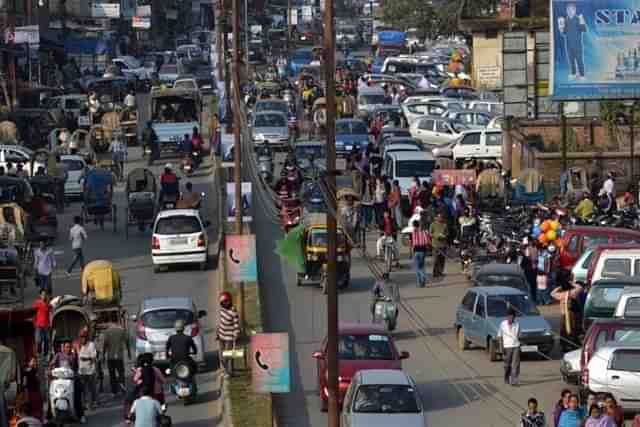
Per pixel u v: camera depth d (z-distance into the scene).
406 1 195.75
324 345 47.12
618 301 50.41
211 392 49.09
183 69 159.88
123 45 180.88
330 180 38.00
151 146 104.56
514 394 48.16
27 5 144.75
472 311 53.75
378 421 40.78
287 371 41.47
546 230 64.31
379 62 169.38
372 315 57.00
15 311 48.78
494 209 76.25
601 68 83.69
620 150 88.00
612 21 83.50
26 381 44.62
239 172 60.91
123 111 114.56
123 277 68.44
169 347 48.16
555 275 61.75
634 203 76.88
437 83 147.62
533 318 52.69
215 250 73.44
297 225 69.44
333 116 37.81
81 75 153.62
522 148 89.38
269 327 57.78
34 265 66.69
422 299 63.34
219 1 127.00
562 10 83.56
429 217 72.12
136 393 44.31
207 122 117.50
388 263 68.75
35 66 138.00
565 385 49.06
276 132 104.19
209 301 62.25
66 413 45.25
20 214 70.75
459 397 47.91
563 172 83.12
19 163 88.00
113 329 49.34
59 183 86.56
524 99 96.00
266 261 71.62
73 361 46.50
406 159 83.19
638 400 44.09
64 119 116.31
